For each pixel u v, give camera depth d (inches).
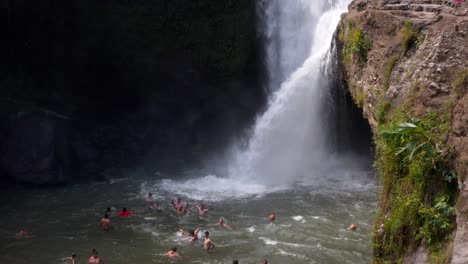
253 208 792.3
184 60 1061.1
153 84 1085.1
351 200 822.5
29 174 923.4
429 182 330.0
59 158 987.3
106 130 1070.4
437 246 307.1
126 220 749.9
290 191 886.4
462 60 440.8
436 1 610.5
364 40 618.2
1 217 767.1
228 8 1050.1
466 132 314.2
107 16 995.9
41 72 1019.9
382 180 403.9
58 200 858.1
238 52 1069.1
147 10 1005.8
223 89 1104.2
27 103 990.4
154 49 1040.2
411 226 334.3
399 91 484.4
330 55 845.8
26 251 634.8
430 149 332.5
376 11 617.0
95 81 1057.5
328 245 634.8
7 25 963.3
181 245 648.4
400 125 351.6
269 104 1076.5
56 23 986.1
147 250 634.8
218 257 607.5
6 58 988.6
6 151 926.4
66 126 1016.2
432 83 418.9
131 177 1016.2
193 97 1107.9
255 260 597.0
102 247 646.5
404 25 561.0
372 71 583.5
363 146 1023.6
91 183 975.0
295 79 1021.8
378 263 360.5
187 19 1032.8
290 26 1109.7
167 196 876.6
